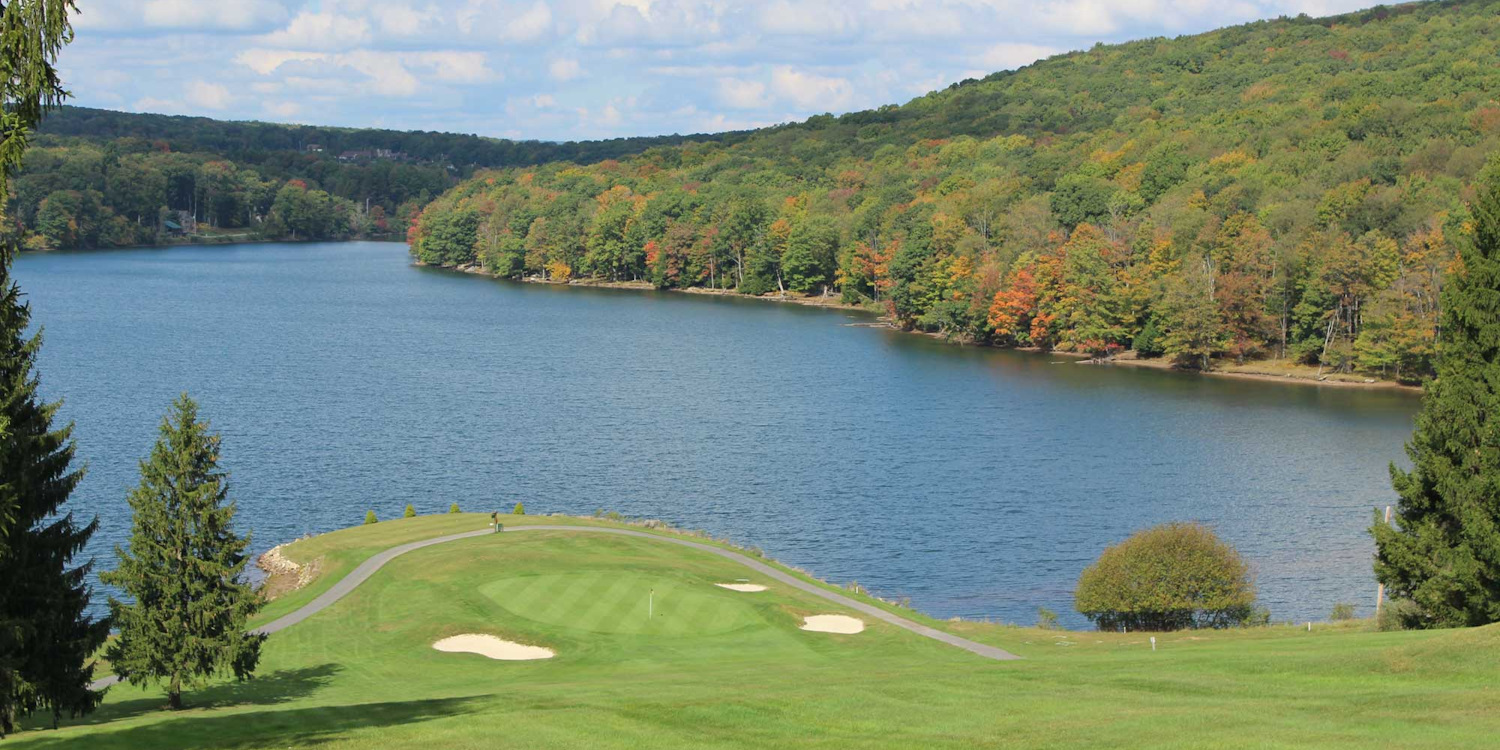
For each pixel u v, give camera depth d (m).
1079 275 171.75
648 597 64.25
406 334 189.62
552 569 69.38
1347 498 92.75
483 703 39.12
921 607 70.25
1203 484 97.50
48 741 35.59
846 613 62.97
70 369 147.38
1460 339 53.00
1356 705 33.41
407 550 74.94
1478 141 177.75
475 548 74.69
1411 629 52.12
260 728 36.53
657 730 34.31
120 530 82.06
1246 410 129.50
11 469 35.47
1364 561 77.12
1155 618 63.09
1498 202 52.69
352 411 126.94
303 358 162.75
